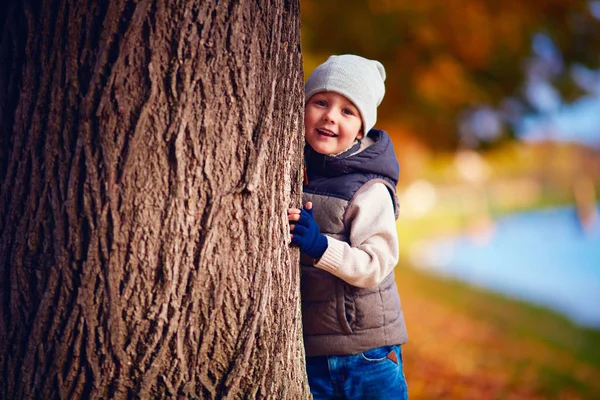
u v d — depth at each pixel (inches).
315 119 89.4
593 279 599.5
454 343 281.0
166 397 67.4
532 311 391.5
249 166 69.1
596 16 353.1
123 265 65.4
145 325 66.3
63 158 64.9
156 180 65.5
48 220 65.5
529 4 341.7
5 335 67.2
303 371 80.0
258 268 71.0
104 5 63.7
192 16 65.3
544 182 1935.3
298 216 78.0
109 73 63.9
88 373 65.9
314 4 302.7
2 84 66.8
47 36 64.7
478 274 614.5
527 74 362.9
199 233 67.4
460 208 1654.8
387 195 89.0
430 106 335.6
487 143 416.5
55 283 65.4
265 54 70.4
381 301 89.9
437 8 309.7
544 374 239.1
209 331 68.6
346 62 90.2
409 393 199.9
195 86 65.8
